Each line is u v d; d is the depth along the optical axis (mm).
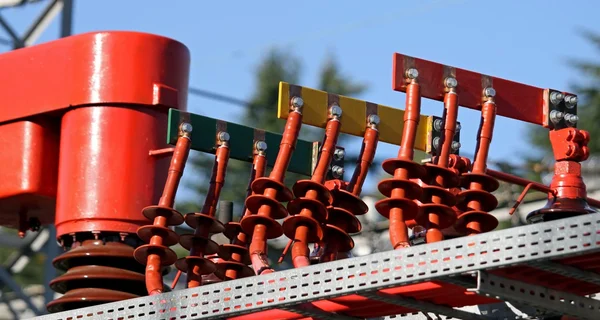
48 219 24891
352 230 19938
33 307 36312
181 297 18938
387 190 18812
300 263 19016
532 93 20156
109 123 22688
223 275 20828
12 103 23766
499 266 16406
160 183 22625
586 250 15867
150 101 22781
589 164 43500
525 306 20031
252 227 19812
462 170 21547
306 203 19359
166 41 23219
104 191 22391
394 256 17156
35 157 23625
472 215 18797
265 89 69625
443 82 19547
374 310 19141
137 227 22344
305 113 20250
